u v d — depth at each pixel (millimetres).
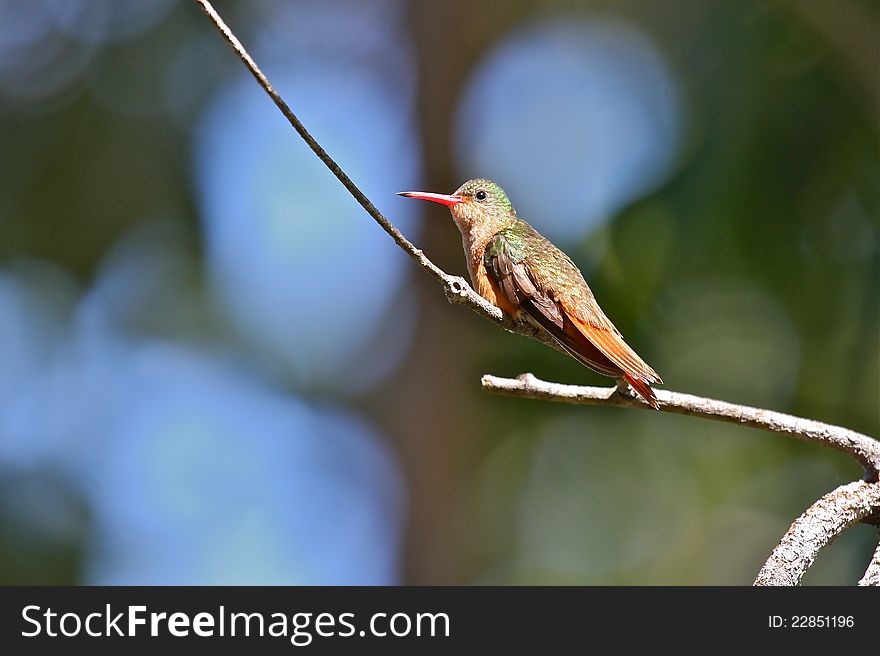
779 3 10727
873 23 10352
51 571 15070
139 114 16031
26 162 16000
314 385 17250
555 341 6773
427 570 14477
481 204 8070
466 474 14633
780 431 5180
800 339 10945
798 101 10617
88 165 16109
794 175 10523
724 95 10867
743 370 11352
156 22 15961
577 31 14664
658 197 10758
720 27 11172
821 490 12758
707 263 10719
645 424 13453
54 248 16484
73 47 15984
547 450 14555
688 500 14133
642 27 12352
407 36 15273
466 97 14656
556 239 11234
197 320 17078
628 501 14500
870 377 10602
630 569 14586
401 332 15352
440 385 14609
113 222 16406
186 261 16797
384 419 15695
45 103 15984
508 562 14875
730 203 10578
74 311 16797
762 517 13578
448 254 14594
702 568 14055
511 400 13531
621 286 10836
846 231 10539
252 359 17328
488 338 13289
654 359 11000
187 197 16375
